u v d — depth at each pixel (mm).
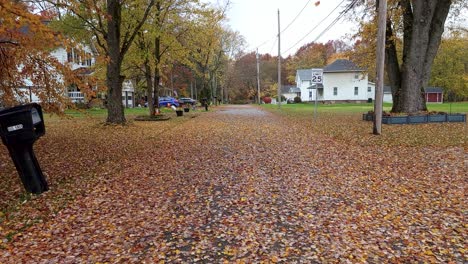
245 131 14289
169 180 6418
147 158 8711
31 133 5617
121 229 4219
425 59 17125
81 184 6402
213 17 25344
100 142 11898
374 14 18875
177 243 3785
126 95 44594
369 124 15914
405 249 3508
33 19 5680
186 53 23844
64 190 6035
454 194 5109
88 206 5133
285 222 4277
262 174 6645
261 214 4562
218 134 13398
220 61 52156
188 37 23891
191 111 34500
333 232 3949
